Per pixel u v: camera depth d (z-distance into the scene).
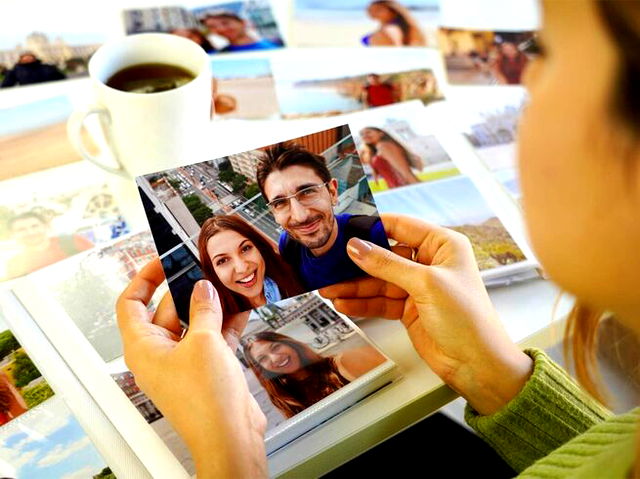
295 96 0.83
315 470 0.54
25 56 0.82
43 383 0.57
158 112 0.66
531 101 0.35
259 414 0.52
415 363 0.60
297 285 0.60
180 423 0.51
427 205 0.72
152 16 0.88
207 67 0.69
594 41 0.30
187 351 0.52
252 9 0.92
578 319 0.55
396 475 0.72
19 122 0.77
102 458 0.53
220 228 0.59
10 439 0.54
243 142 0.77
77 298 0.63
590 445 0.48
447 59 0.89
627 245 0.33
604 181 0.32
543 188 0.35
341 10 0.94
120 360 0.59
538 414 0.56
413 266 0.57
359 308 0.62
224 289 0.58
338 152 0.62
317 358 0.57
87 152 0.71
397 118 0.81
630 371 0.80
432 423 0.76
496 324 0.57
